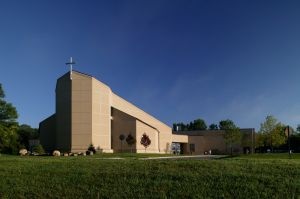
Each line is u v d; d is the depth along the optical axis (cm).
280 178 1612
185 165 1842
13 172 1797
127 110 7962
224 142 9831
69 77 6931
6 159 2370
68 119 6888
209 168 1772
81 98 6881
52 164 2005
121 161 2120
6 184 1617
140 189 1512
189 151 9888
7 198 1471
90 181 1616
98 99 7031
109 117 7331
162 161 2042
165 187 1525
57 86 7062
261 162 1991
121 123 7500
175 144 9606
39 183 1614
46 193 1509
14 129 6694
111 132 7500
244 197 1431
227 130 9400
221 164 1867
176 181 1583
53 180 1647
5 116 6744
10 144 6600
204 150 9900
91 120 6862
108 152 6981
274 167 1811
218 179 1598
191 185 1538
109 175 1684
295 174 1680
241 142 9706
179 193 1469
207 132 10019
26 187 1570
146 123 8006
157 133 8312
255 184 1540
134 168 1814
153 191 1492
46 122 7419
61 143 6912
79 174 1722
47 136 7375
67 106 6919
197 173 1683
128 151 7381
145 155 5844
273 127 8294
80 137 6825
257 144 8675
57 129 6981
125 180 1609
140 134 7562
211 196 1445
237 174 1661
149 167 1827
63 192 1513
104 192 1497
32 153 5847
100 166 1894
